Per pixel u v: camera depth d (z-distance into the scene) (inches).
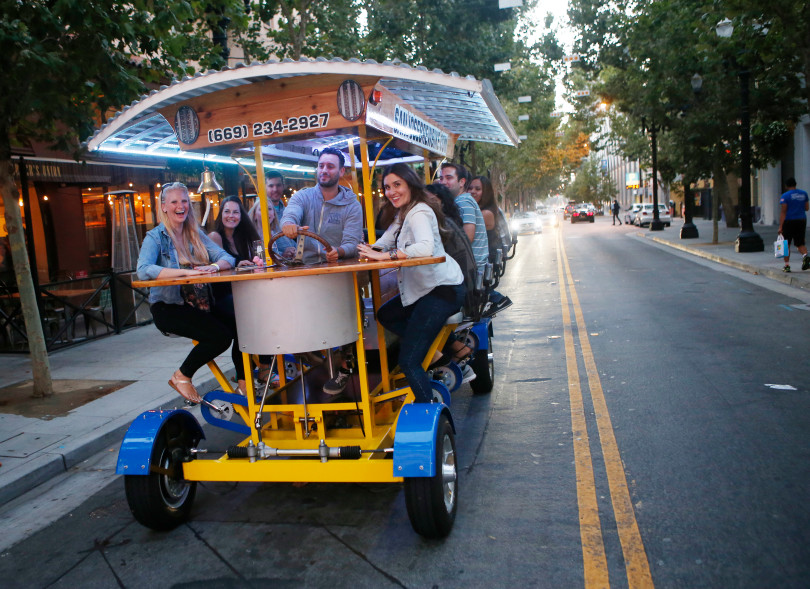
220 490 193.6
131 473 156.7
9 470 210.4
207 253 187.2
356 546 152.8
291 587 137.0
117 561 154.5
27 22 259.6
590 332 378.9
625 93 1128.2
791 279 506.9
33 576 150.6
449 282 169.2
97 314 453.1
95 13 263.6
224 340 183.8
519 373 303.4
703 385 259.1
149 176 519.2
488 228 279.3
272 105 171.5
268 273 150.5
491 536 152.3
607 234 1446.9
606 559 138.6
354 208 198.1
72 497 199.5
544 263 834.2
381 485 190.2
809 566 131.1
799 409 224.1
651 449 197.6
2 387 322.7
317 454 156.9
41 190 473.1
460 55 882.1
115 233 490.3
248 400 168.2
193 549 157.2
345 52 748.6
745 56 592.4
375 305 182.9
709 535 145.3
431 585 134.0
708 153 850.8
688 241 964.6
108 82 288.4
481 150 1402.6
